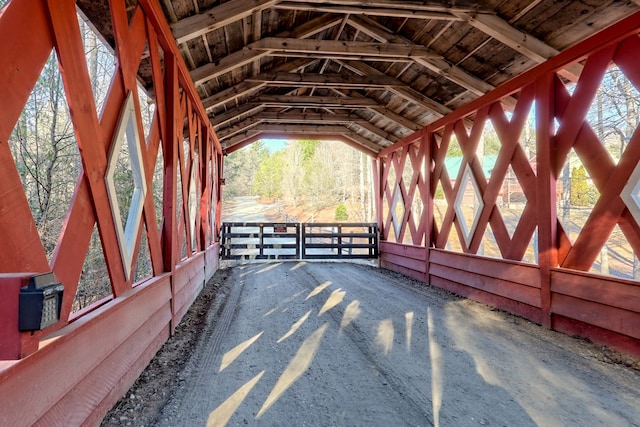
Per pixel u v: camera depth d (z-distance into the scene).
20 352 0.97
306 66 5.71
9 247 1.04
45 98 4.64
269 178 36.16
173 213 2.98
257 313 3.80
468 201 16.94
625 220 2.67
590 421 1.72
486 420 1.72
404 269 6.66
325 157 24.28
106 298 1.82
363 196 18.59
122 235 1.90
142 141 2.27
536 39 3.62
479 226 4.44
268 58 4.93
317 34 4.85
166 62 2.93
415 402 1.89
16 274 0.97
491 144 17.69
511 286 3.75
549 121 3.29
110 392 1.71
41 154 4.63
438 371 2.30
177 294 3.26
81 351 1.38
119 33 1.89
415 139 6.41
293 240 14.62
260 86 5.34
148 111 7.14
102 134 1.69
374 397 1.95
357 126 7.96
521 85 3.69
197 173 4.91
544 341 2.86
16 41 1.09
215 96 5.11
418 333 3.10
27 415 1.01
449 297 4.62
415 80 5.39
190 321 3.47
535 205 3.49
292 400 1.91
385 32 4.50
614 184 2.75
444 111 5.58
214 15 3.07
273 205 32.16
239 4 3.13
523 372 2.28
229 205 33.62
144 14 2.34
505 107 4.48
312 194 24.42
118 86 1.89
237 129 7.13
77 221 1.46
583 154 3.00
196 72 3.98
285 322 3.45
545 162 3.31
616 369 2.31
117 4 1.88
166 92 2.93
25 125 4.38
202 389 2.03
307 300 4.43
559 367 2.35
